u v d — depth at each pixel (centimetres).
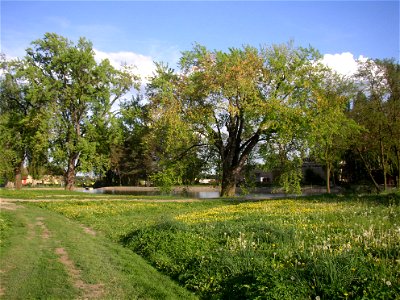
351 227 1294
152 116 3522
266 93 3453
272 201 2748
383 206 1944
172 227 1316
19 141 4494
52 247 1178
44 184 7625
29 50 4622
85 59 4519
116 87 4744
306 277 703
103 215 2220
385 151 3856
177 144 3381
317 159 4097
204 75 3272
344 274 676
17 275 851
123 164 6209
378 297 598
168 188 3591
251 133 3759
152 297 752
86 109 4697
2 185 6388
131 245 1269
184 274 889
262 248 1034
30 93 4291
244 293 692
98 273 893
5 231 1416
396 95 3525
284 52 3475
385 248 898
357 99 3747
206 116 3366
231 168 3694
